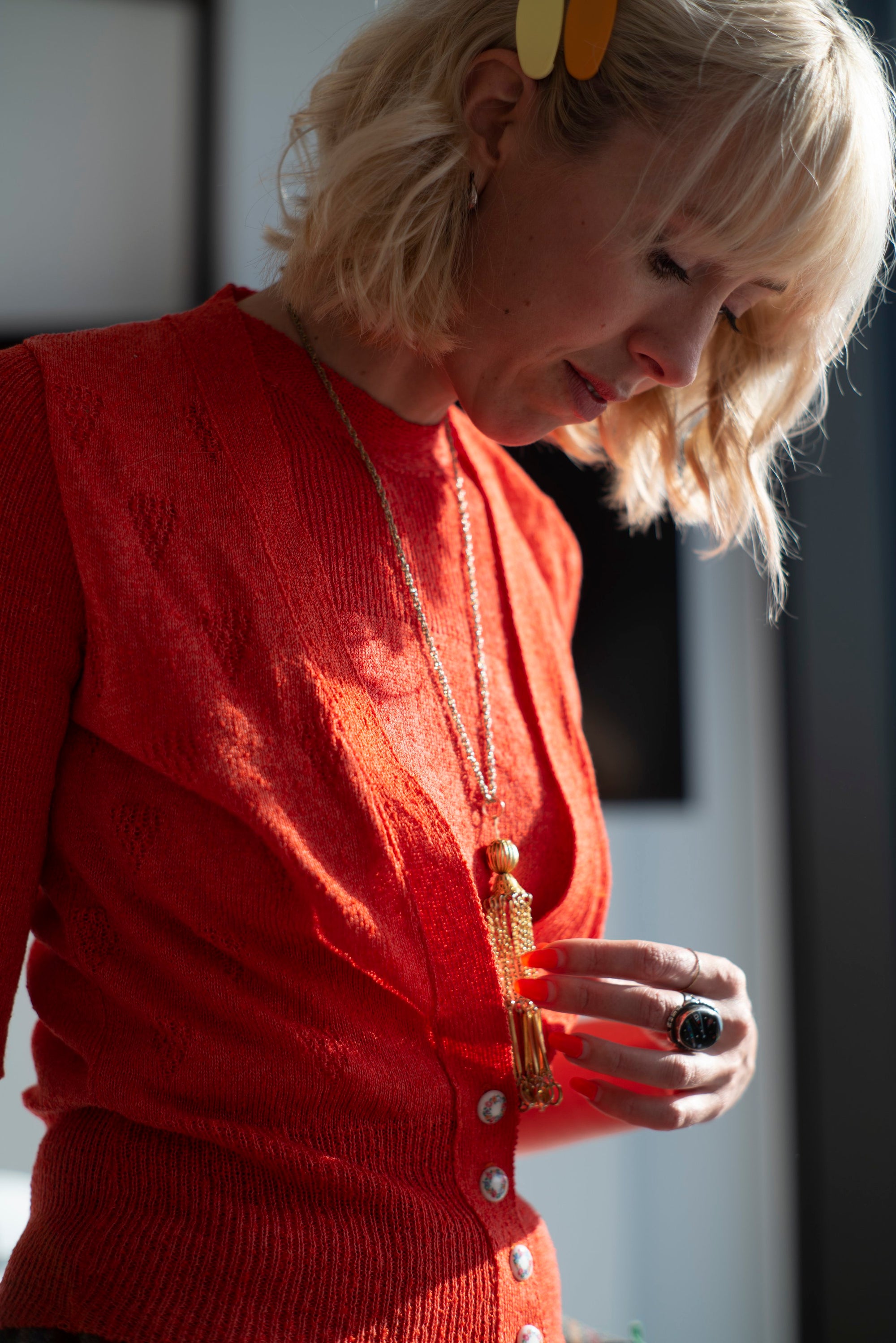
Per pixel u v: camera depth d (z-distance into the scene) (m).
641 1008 0.77
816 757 1.84
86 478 0.67
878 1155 1.78
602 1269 1.79
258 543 0.71
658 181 0.67
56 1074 0.72
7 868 0.67
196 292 1.70
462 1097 0.71
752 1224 1.84
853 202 0.69
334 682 0.70
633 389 0.76
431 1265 0.66
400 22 0.77
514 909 0.77
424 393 0.84
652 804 1.81
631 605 1.81
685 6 0.66
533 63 0.70
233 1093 0.66
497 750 0.82
